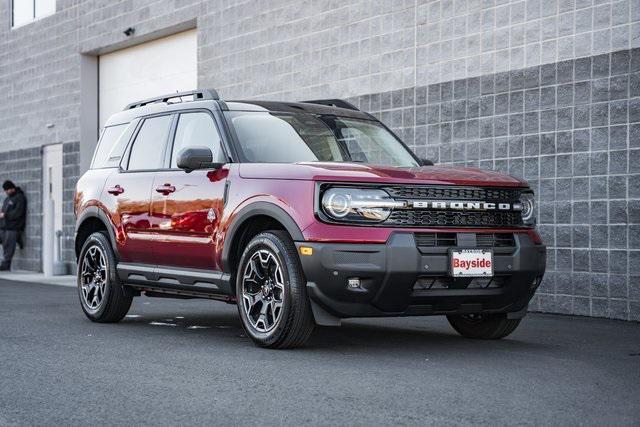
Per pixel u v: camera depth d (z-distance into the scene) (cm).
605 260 916
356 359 609
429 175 638
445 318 888
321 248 605
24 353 639
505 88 1020
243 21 1427
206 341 707
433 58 1110
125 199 811
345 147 738
